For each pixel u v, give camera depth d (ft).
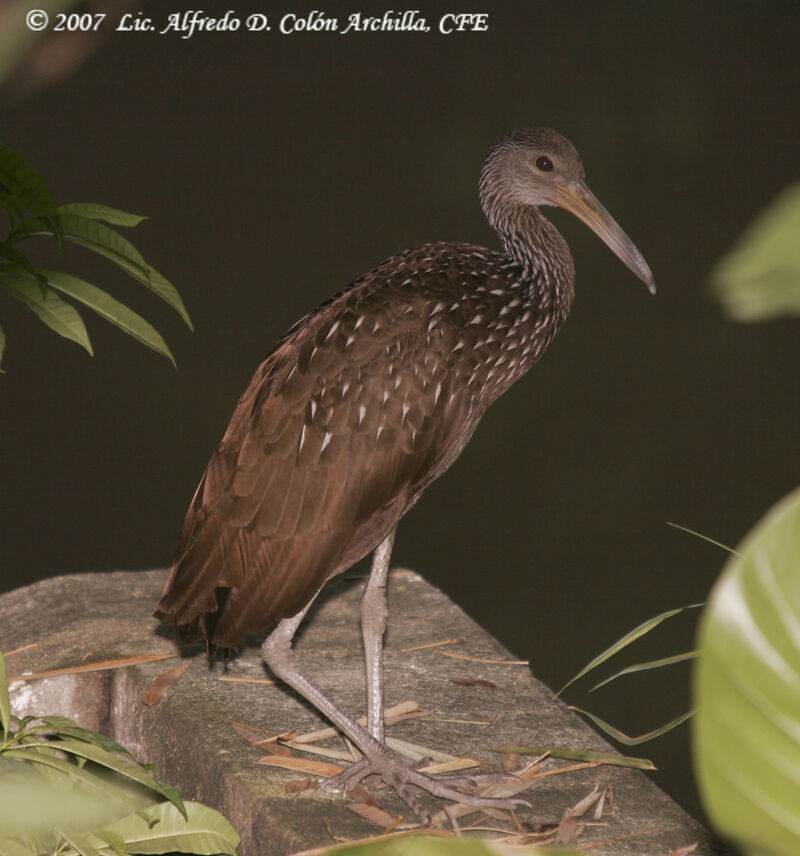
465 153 64.39
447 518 44.83
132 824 17.34
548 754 20.18
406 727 20.95
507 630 39.78
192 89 67.82
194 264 56.49
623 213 60.49
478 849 8.70
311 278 56.03
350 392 18.83
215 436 47.42
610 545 43.65
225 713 21.06
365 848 9.05
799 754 6.82
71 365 50.85
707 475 46.70
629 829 18.29
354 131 65.82
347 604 25.26
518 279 21.43
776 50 71.56
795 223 5.35
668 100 67.87
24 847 17.01
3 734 18.74
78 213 18.16
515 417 49.52
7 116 64.39
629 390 51.01
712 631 6.89
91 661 22.72
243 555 18.75
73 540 42.65
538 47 71.92
